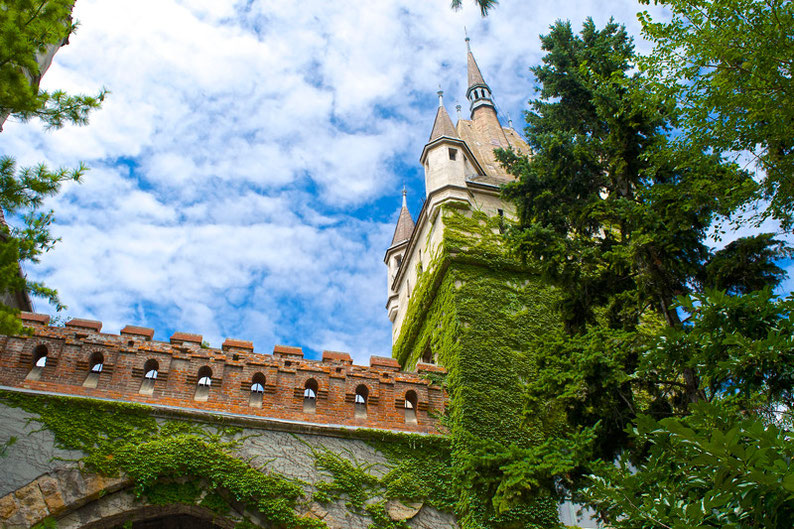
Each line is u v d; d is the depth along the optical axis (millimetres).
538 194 14570
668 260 11719
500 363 17234
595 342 11227
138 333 14930
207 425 13445
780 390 8086
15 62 9734
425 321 21297
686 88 10812
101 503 11906
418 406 15680
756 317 8266
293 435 13891
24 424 12312
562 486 11062
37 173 9664
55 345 13633
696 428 7203
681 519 6578
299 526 12625
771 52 9609
